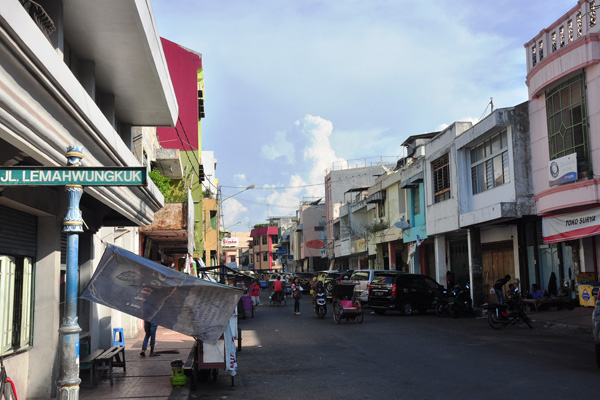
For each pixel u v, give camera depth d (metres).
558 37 18.77
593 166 17.17
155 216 17.59
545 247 22.44
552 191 18.56
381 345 13.91
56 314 8.84
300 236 76.81
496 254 26.39
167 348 14.13
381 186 38.69
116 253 7.92
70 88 5.98
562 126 18.66
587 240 19.64
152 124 14.01
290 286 43.00
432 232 28.97
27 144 5.38
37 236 8.84
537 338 14.86
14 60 4.58
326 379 9.83
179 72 28.66
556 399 7.86
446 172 27.62
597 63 17.02
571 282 20.78
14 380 7.97
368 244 42.44
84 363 9.36
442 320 20.98
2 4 4.16
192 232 20.25
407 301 23.28
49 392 8.53
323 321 21.08
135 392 8.80
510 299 17.70
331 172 61.09
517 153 21.03
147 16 9.10
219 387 9.45
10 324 7.87
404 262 37.16
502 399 7.95
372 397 8.36
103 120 7.64
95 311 11.73
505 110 21.20
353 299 22.08
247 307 23.22
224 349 9.38
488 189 23.53
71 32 9.05
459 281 30.27
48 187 8.55
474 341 14.34
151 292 8.30
